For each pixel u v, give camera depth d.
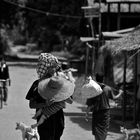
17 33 115.69
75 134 13.17
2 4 54.75
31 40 101.56
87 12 27.12
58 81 7.75
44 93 7.71
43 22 52.44
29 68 44.41
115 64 23.64
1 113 16.97
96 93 10.41
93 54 28.80
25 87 26.95
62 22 50.12
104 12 31.67
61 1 49.16
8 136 12.45
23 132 10.70
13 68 43.78
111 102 20.72
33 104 7.83
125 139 10.32
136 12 31.53
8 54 69.31
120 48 15.05
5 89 19.22
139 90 15.21
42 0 51.81
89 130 13.94
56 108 7.79
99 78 10.91
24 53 93.69
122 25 32.62
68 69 13.38
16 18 57.34
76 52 62.06
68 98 7.96
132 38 15.46
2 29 66.38
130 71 22.34
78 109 18.91
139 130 10.25
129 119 16.19
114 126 14.78
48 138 7.86
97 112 10.52
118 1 28.39
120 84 19.75
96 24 34.22
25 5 54.22
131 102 17.36
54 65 7.91
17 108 18.42
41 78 7.89
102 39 26.89
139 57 17.95
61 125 8.00
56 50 74.06
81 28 38.41
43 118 7.80
